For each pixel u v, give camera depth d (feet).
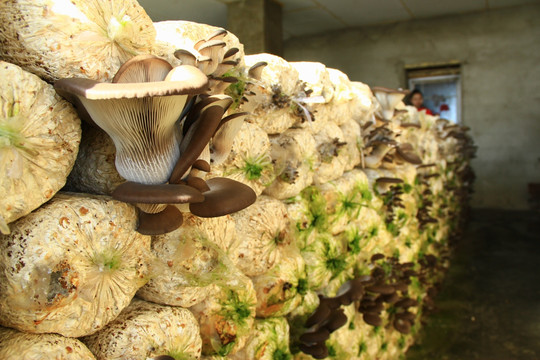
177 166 1.35
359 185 3.58
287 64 2.58
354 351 3.39
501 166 12.12
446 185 7.23
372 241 3.88
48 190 1.24
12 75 1.13
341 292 3.20
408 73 13.19
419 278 5.16
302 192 2.86
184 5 9.41
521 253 8.00
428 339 4.99
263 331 2.33
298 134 2.80
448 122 7.52
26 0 1.21
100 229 1.34
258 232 2.23
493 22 11.87
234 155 2.11
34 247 1.18
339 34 13.61
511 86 11.82
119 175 1.51
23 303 1.17
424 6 11.44
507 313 5.59
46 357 1.22
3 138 1.09
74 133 1.29
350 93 3.45
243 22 9.67
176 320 1.66
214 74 1.76
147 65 1.28
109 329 1.50
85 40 1.28
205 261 1.74
